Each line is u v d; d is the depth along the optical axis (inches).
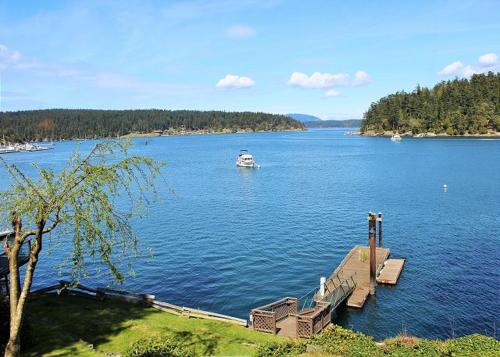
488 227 1948.8
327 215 2266.2
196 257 1616.6
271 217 2242.9
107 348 769.6
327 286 1252.5
